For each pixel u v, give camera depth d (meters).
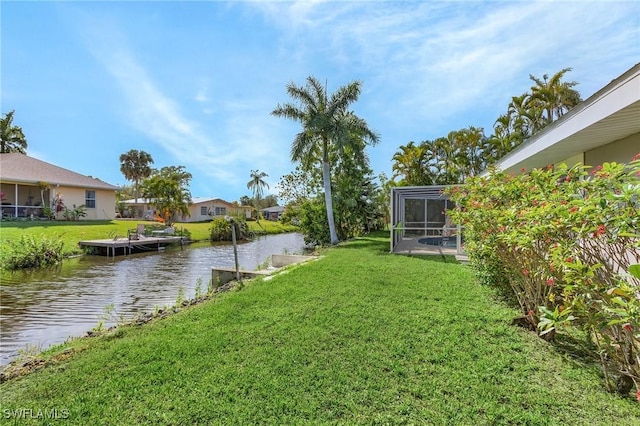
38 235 14.98
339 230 18.33
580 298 2.56
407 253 10.55
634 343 2.37
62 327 5.80
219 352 3.37
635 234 2.11
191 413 2.39
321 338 3.62
